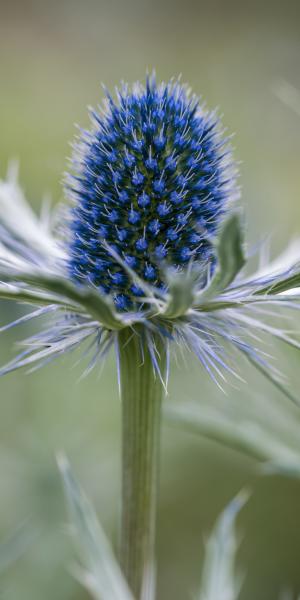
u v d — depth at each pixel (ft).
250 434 0.84
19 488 0.98
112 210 0.75
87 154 0.76
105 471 1.01
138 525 0.75
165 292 0.73
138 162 0.75
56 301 0.71
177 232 0.74
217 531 0.78
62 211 0.78
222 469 1.11
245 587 1.02
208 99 1.68
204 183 0.75
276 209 1.08
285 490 1.10
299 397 0.87
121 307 0.74
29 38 2.04
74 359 1.02
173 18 2.08
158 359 0.74
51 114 1.68
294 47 1.80
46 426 1.01
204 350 0.73
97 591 0.75
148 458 0.75
